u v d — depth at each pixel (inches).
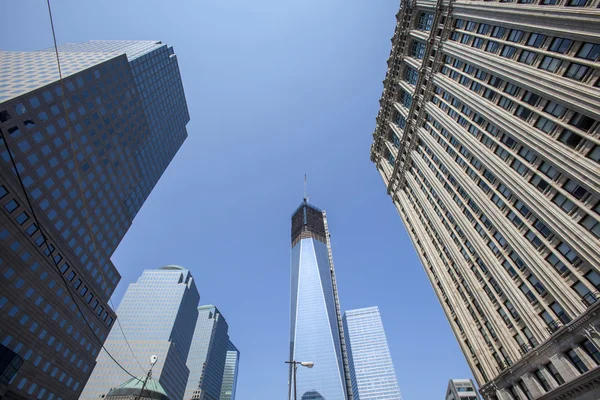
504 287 1664.6
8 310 2453.2
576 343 1226.0
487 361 1820.9
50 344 2827.3
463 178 2078.0
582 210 1277.1
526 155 1594.5
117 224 4062.5
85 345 3282.5
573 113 1336.1
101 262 3656.5
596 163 1222.3
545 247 1446.9
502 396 1662.2
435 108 2487.7
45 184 2901.1
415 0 2842.0
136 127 4490.7
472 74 2052.2
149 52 4992.6
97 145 3678.6
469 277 2006.6
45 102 3004.4
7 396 2407.7
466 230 2034.9
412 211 2960.1
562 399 1278.3
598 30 1207.6
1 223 2425.0
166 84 5482.3
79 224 3316.9
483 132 1911.9
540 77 1461.6
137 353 6870.1
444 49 2322.8
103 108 3791.8
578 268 1284.4
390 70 3380.9
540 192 1482.5
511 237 1628.9
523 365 1496.1
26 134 2780.5
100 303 3553.2
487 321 1875.0
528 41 1578.5
